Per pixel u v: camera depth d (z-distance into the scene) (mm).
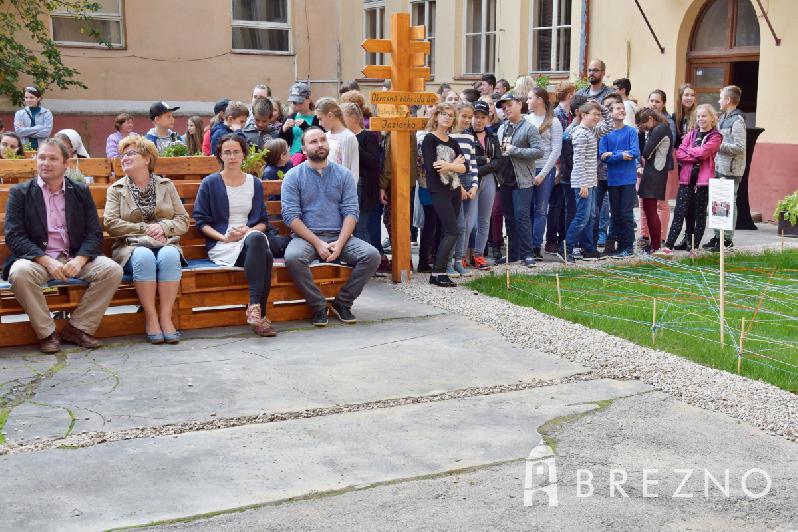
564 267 9766
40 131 13750
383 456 4695
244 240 7137
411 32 8859
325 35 18844
